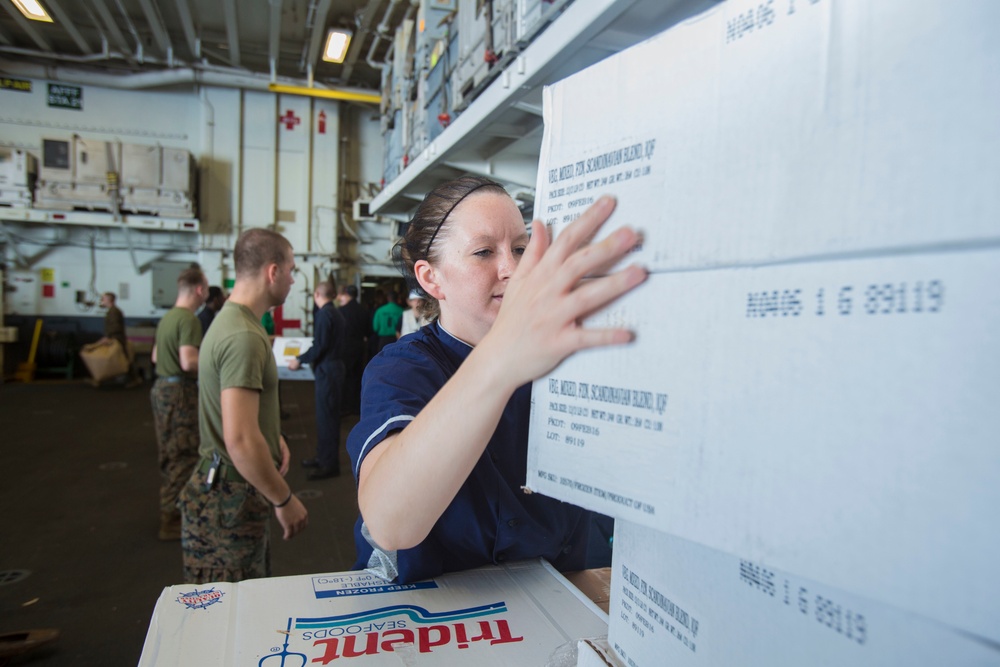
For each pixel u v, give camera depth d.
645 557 0.41
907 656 0.23
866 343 0.23
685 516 0.29
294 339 4.98
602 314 0.34
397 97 4.32
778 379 0.26
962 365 0.20
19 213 6.53
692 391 0.29
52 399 5.92
